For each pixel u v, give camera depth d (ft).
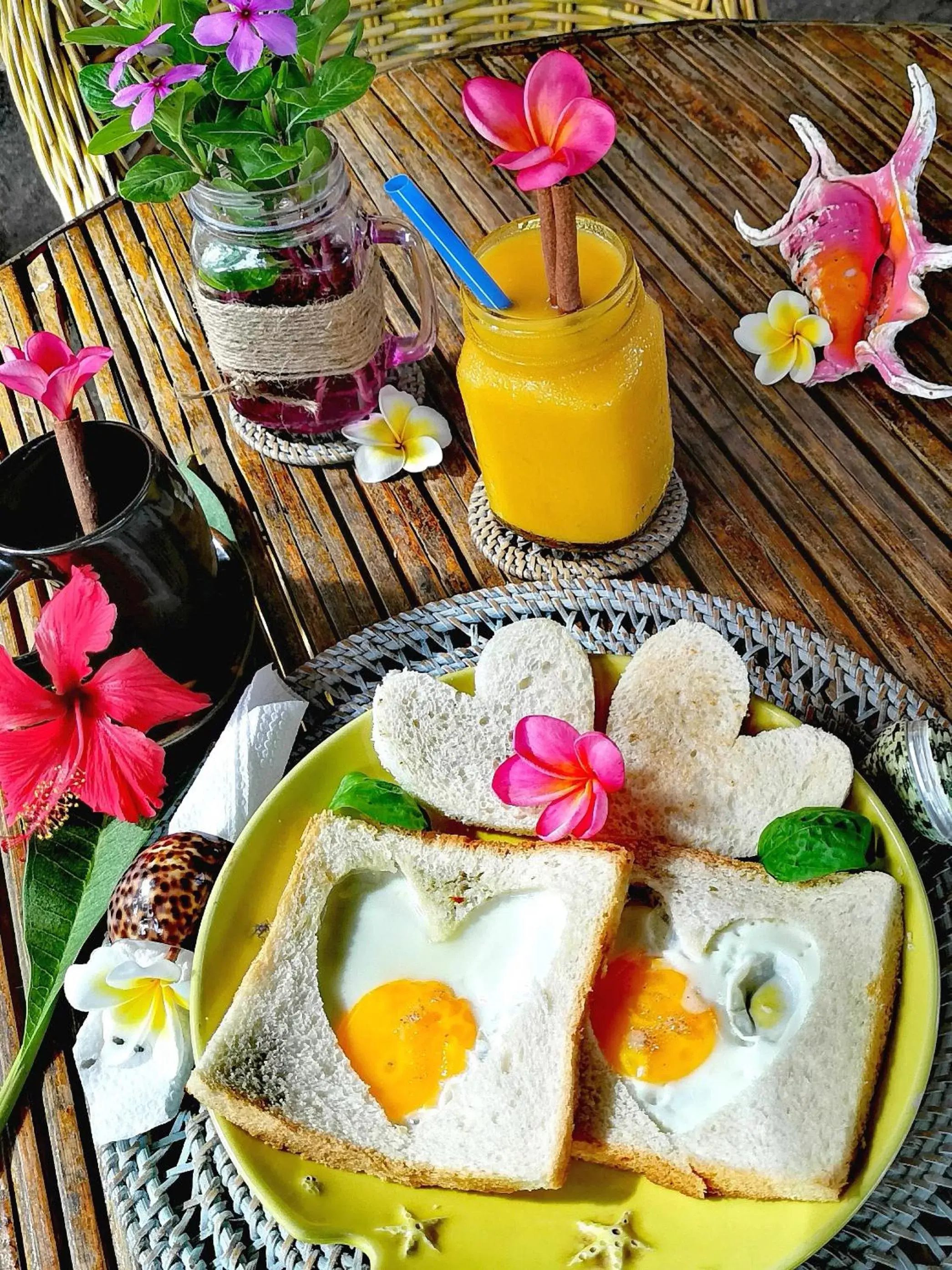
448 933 1.21
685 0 2.36
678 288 1.86
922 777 1.19
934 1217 1.06
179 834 1.31
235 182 1.46
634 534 1.57
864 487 1.60
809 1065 1.07
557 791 1.15
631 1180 1.07
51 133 2.29
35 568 1.29
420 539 1.66
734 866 1.20
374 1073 1.16
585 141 1.17
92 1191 1.19
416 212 1.37
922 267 1.58
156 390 1.89
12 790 1.21
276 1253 1.08
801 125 1.65
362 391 1.71
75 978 1.20
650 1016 1.14
